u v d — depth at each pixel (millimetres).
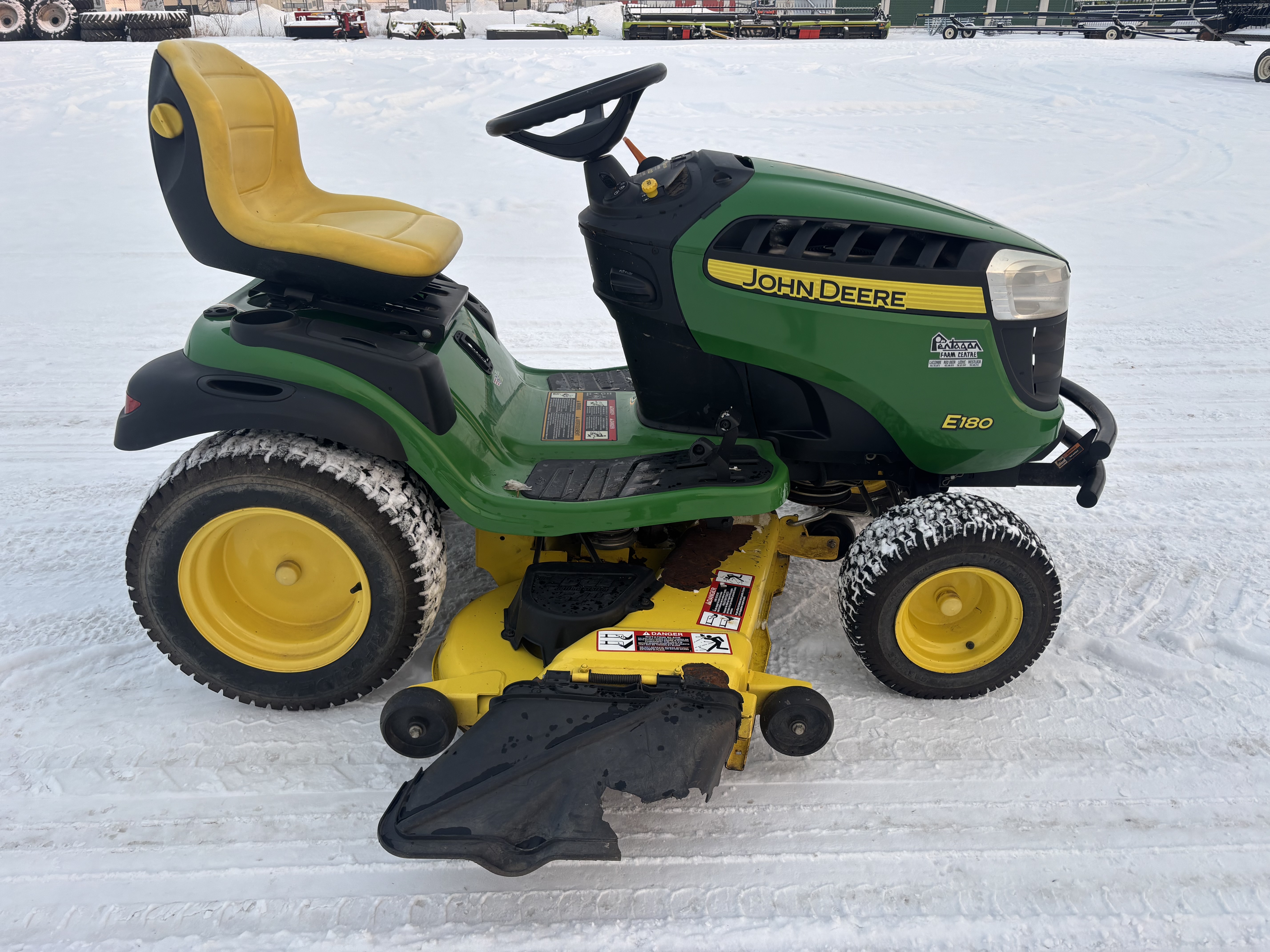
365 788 2125
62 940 1741
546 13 28594
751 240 2248
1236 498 3496
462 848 1743
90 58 15406
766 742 2246
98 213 7648
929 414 2346
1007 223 7449
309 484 2100
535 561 2387
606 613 2152
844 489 2775
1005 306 2256
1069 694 2455
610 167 2395
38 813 2033
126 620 2727
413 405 2150
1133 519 3359
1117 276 6172
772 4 26609
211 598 2281
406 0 31266
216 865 1916
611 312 2439
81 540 3152
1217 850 1963
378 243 2135
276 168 2627
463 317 2703
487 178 8859
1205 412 4234
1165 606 2824
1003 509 2279
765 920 1807
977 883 1888
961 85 14961
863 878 1903
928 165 9539
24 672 2486
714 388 2438
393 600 2209
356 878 1895
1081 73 16359
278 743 2260
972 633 2404
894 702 2434
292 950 1733
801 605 2865
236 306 2357
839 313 2244
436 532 2271
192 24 22438
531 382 3041
